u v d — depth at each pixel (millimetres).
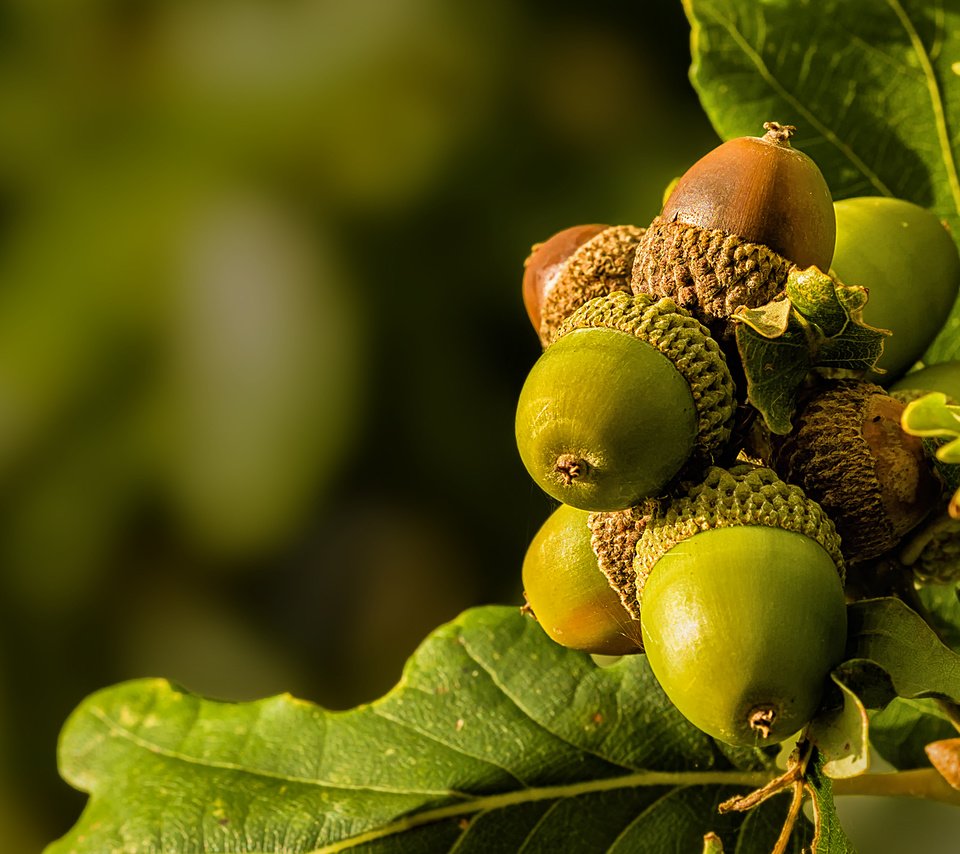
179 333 541
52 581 545
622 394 277
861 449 284
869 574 290
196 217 549
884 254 297
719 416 281
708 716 274
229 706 331
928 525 287
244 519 541
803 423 286
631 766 316
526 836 315
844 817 384
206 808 324
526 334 547
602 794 316
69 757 332
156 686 334
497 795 317
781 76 326
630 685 320
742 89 327
